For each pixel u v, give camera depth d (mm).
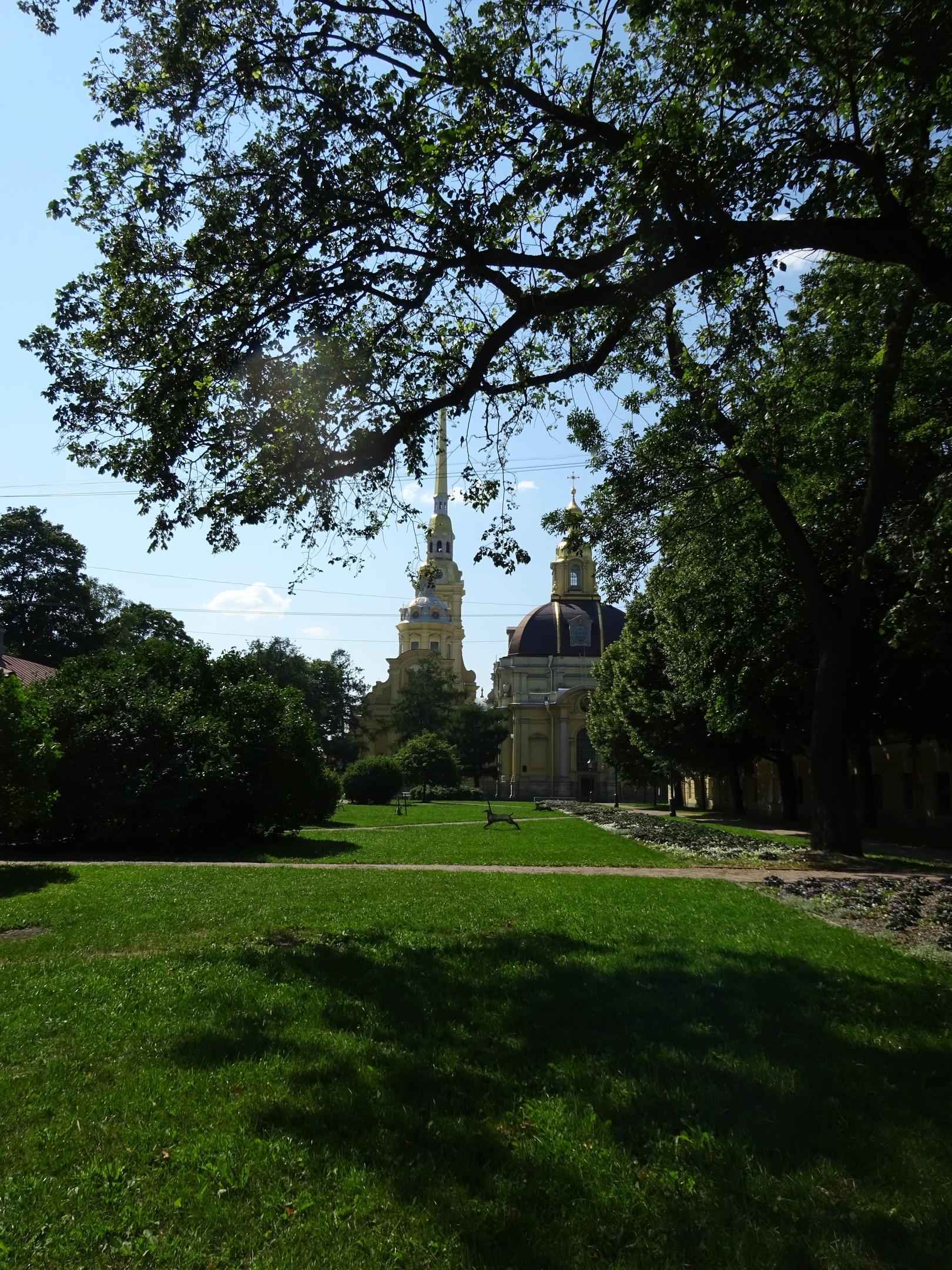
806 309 16328
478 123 10594
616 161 10625
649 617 41344
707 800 61875
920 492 20531
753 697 27016
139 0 11203
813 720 21266
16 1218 3961
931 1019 6848
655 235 10219
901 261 10883
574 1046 6215
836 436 20125
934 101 10555
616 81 11992
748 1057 5949
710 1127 4914
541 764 92750
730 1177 4344
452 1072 5664
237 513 12742
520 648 95000
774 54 9969
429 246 11688
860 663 23578
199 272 12102
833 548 22500
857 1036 6395
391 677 105562
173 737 22953
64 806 22031
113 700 23297
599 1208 4059
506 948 9383
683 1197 4176
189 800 22016
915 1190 4195
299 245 11922
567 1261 3666
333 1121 4922
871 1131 4840
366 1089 5375
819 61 10469
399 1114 4996
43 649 50094
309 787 26203
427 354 13820
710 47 10422
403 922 11117
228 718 24969
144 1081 5500
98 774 22219
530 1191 4199
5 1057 5996
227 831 24656
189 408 12070
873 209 12328
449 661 106125
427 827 34844
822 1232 3859
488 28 11352
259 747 24469
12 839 23188
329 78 11461
